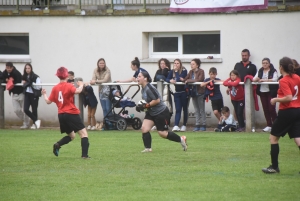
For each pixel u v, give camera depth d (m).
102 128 56.84
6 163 36.22
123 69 61.25
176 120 55.03
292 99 29.59
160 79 54.84
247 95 52.34
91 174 32.12
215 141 45.75
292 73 29.59
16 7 64.19
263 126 56.78
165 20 59.81
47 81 63.22
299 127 29.69
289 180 29.41
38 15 63.00
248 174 31.22
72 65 62.56
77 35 62.22
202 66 58.94
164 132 39.75
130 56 61.00
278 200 25.23
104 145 44.34
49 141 47.47
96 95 60.97
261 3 56.50
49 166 35.00
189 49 60.34
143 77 38.91
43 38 63.09
